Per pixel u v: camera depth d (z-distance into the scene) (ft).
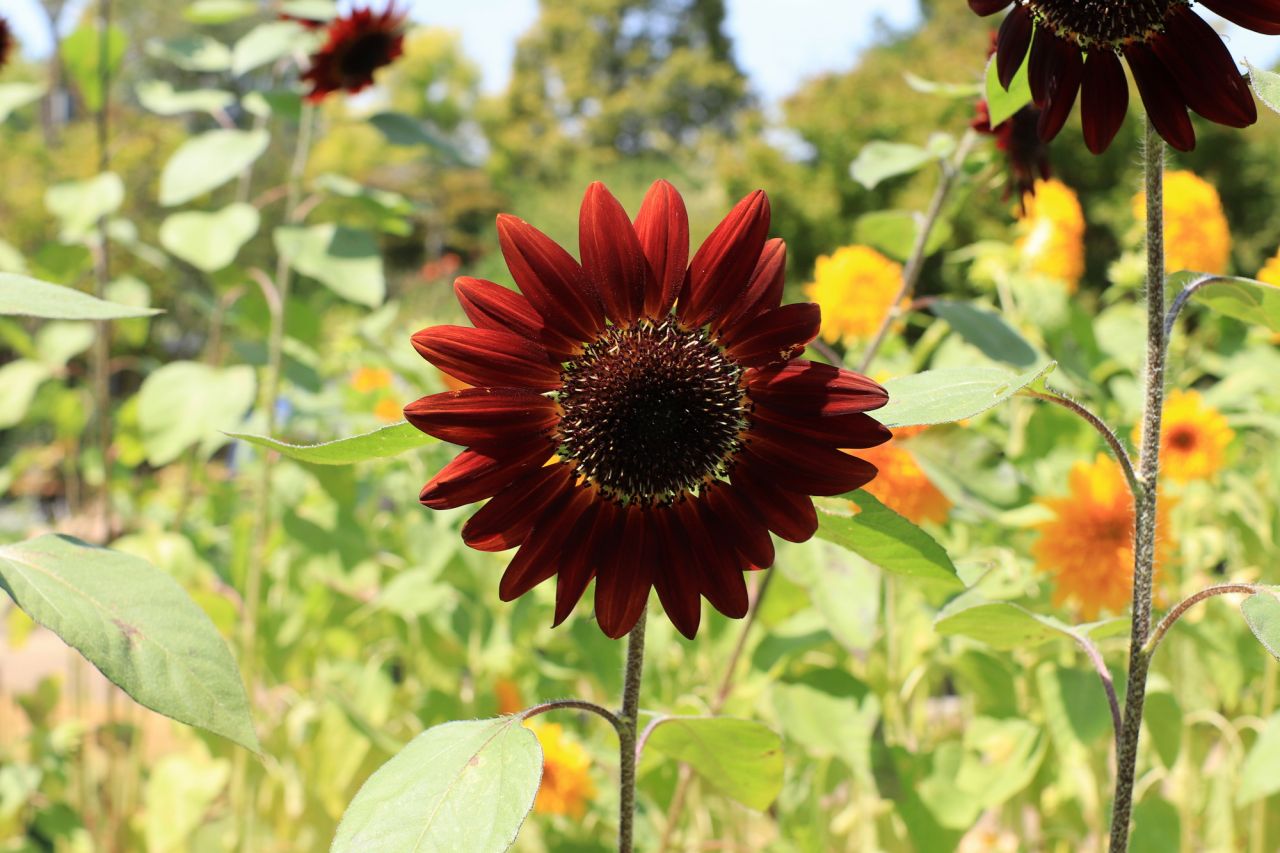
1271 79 1.67
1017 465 3.63
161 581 1.74
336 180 4.14
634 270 1.75
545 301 1.74
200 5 4.33
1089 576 2.95
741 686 3.11
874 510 1.86
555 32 52.95
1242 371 4.01
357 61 4.00
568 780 3.14
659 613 3.46
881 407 1.72
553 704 1.78
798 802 3.19
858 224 3.25
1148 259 1.89
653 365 1.73
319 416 4.72
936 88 2.86
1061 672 2.93
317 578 4.23
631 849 1.87
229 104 4.23
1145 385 1.91
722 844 3.19
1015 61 1.79
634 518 1.75
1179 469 3.39
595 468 1.73
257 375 4.48
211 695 1.69
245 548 4.43
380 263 4.00
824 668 2.94
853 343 3.84
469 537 1.72
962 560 2.31
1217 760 4.25
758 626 3.27
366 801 1.67
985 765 3.03
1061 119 1.79
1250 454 5.01
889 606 3.17
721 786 2.23
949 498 2.99
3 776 4.22
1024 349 2.78
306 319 4.70
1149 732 2.98
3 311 1.70
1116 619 2.13
